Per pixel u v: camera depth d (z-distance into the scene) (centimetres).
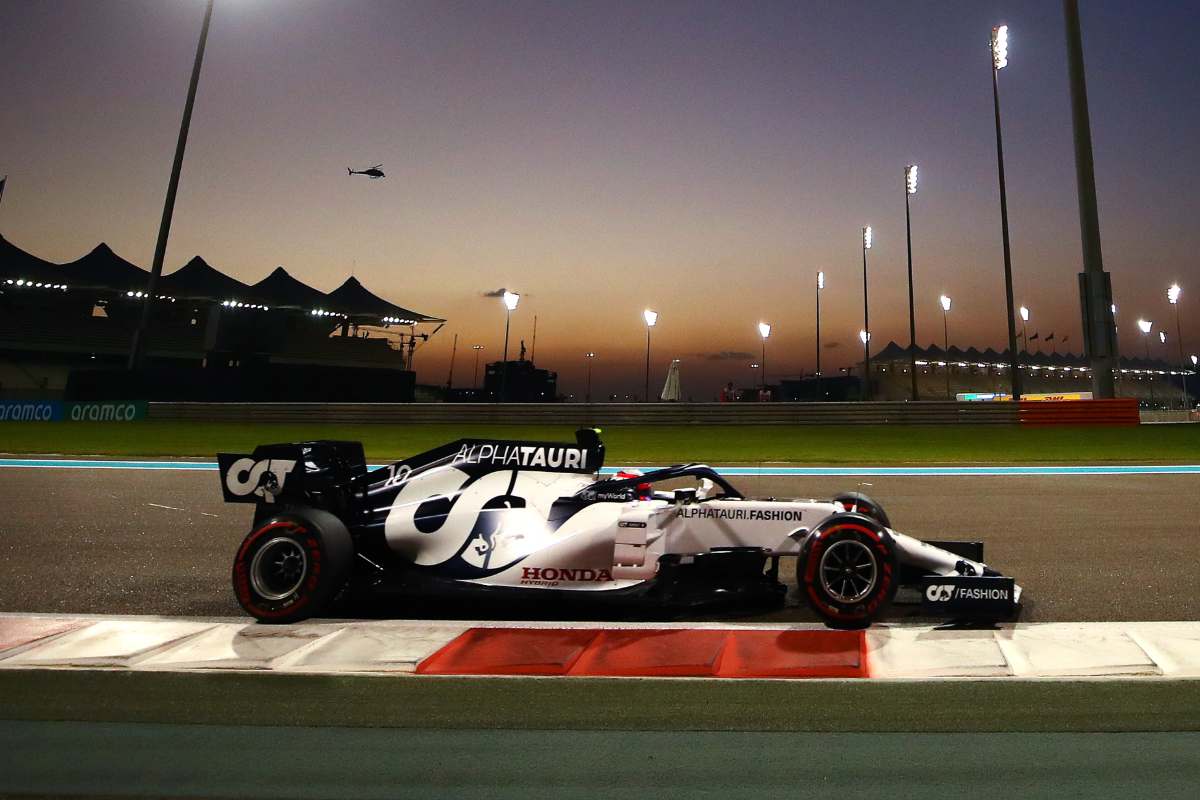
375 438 1755
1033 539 578
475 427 2225
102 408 2438
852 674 290
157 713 255
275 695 271
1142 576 457
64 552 543
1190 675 285
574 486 410
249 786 205
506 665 302
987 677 285
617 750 227
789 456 1335
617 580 375
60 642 331
